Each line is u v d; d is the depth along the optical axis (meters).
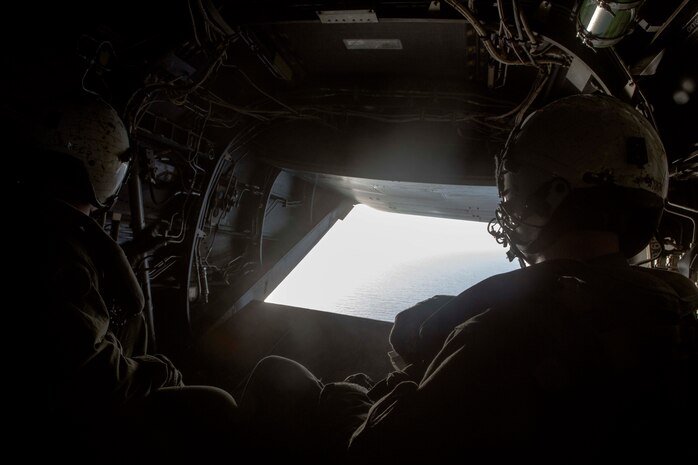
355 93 3.96
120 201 3.56
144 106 3.19
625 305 0.70
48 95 2.55
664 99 2.35
